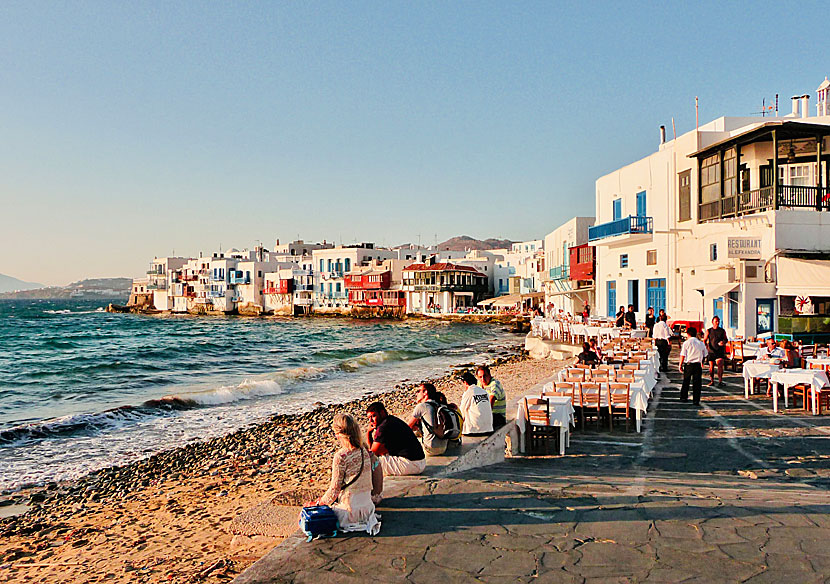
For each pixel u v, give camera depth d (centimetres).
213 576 680
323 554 568
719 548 552
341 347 5672
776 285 2162
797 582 485
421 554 561
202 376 3584
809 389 1349
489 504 691
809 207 2245
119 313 15825
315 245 15025
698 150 2678
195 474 1426
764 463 943
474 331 7950
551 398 1106
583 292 4434
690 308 2700
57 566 877
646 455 1015
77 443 1761
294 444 1723
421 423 920
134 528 1055
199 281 13738
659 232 2695
